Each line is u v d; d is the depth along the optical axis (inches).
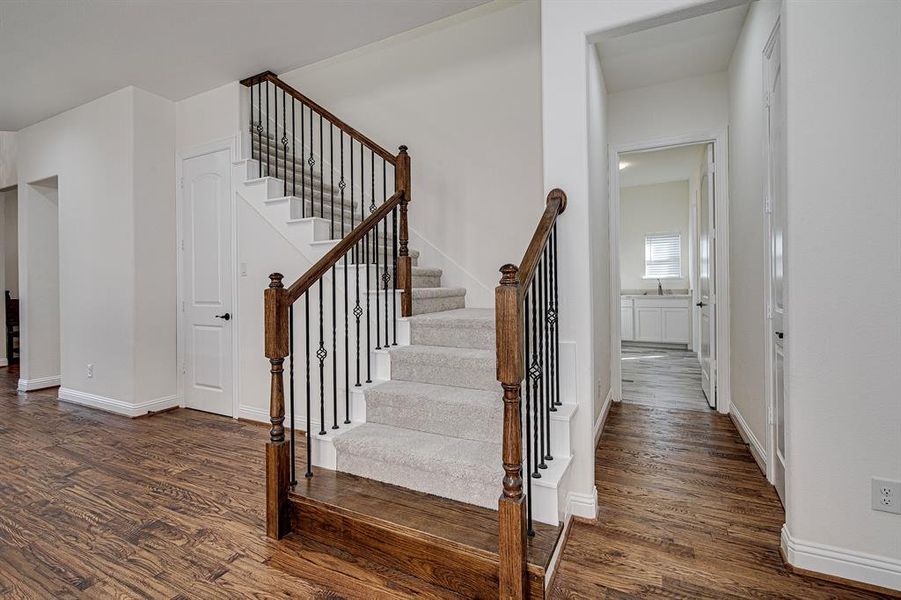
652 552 73.6
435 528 69.2
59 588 65.6
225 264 148.6
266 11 110.4
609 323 159.2
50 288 195.8
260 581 67.2
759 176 103.7
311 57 131.8
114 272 154.3
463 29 145.9
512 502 60.1
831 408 66.4
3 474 105.1
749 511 86.2
